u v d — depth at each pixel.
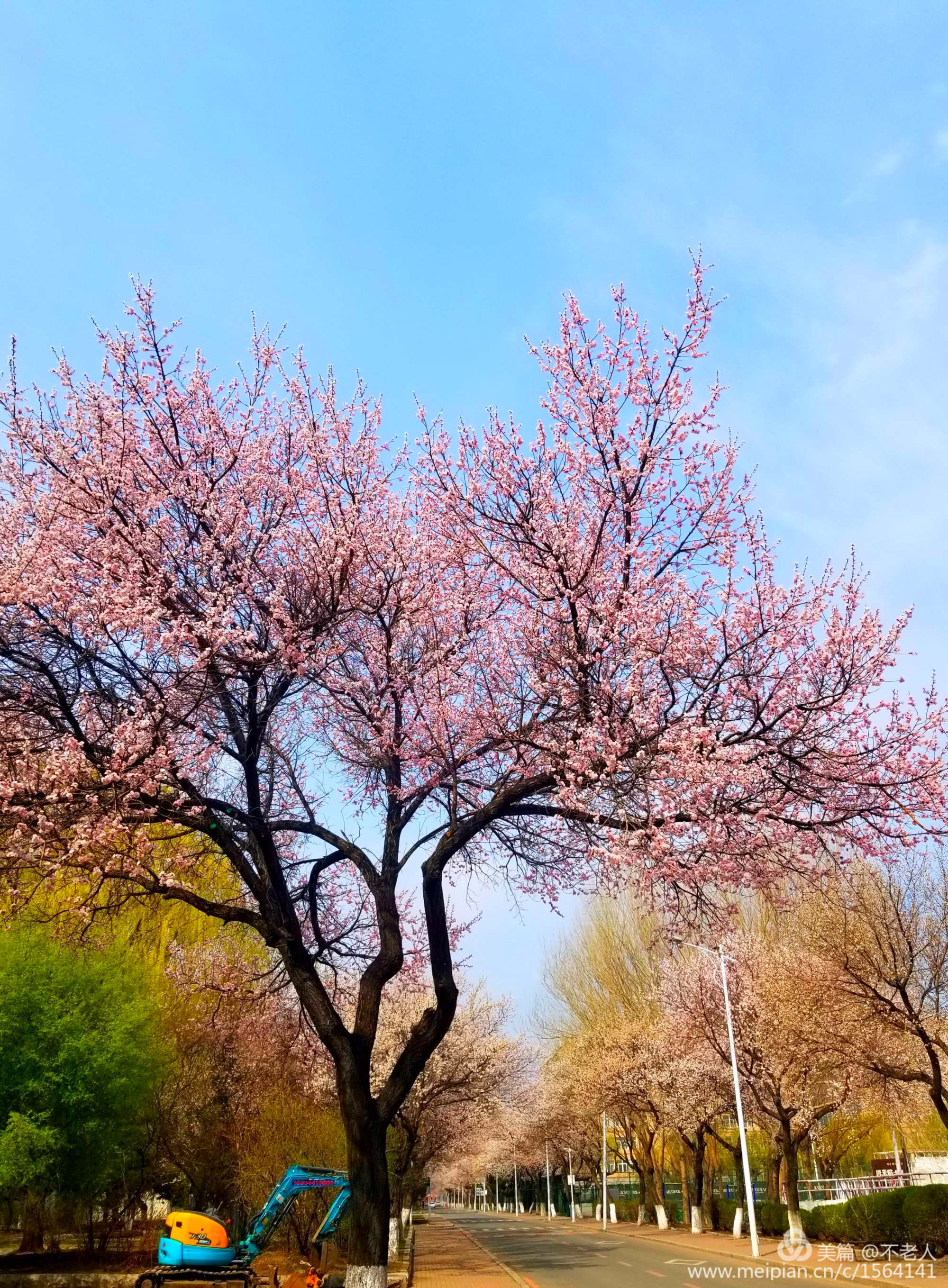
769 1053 28.88
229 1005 20.59
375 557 12.30
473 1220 71.56
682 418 11.68
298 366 12.84
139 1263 21.55
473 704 12.48
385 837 12.96
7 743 10.80
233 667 11.19
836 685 11.41
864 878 21.94
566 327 11.93
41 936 20.03
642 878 11.48
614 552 11.76
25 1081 18.81
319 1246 20.20
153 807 10.89
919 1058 23.97
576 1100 46.72
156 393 12.00
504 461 11.88
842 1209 28.16
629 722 10.59
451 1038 35.53
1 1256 22.05
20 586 10.35
